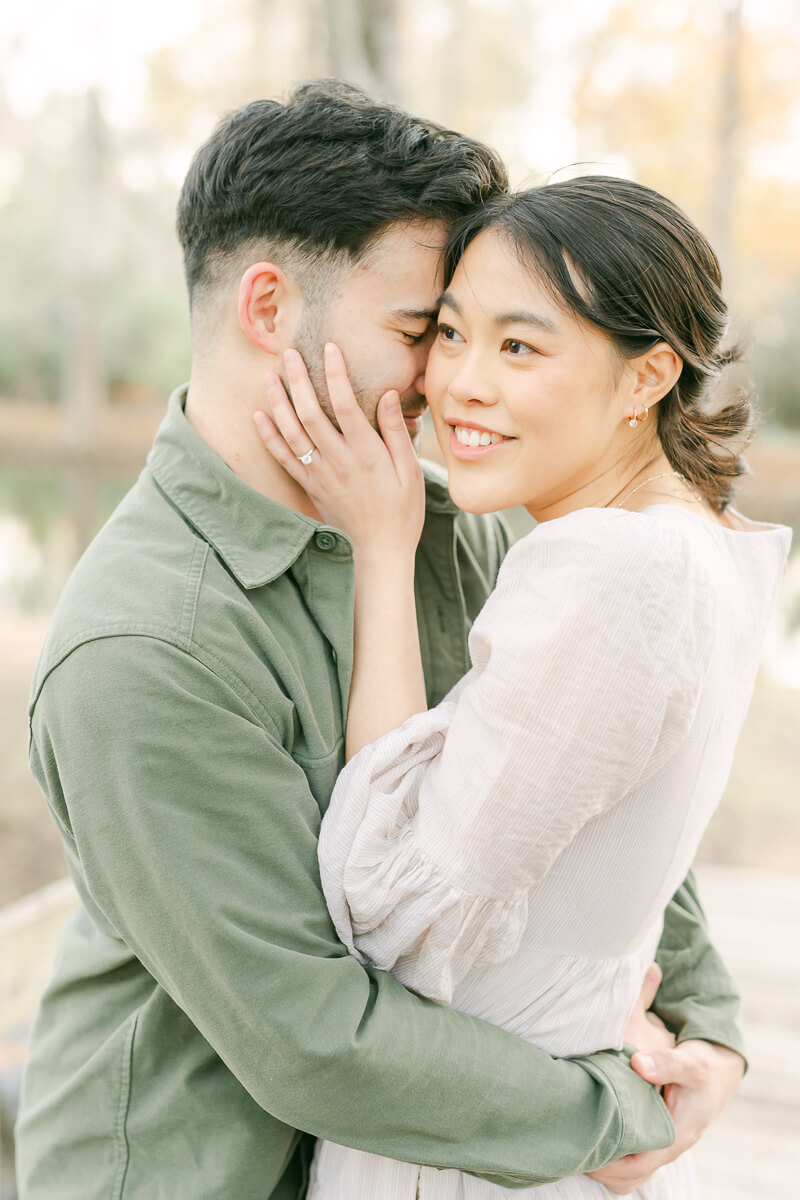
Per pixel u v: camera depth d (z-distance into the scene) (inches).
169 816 39.4
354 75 211.9
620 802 41.3
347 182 46.2
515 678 38.4
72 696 40.1
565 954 44.2
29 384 1039.6
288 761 42.8
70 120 772.0
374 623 48.9
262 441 50.3
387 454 49.5
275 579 46.9
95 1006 47.8
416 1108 40.2
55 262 942.4
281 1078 39.4
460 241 45.3
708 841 179.9
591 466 46.2
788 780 209.9
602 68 650.2
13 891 153.9
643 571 37.7
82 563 44.9
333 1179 45.3
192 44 668.7
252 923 39.8
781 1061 95.8
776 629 352.5
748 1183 80.7
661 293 42.1
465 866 39.4
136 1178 45.2
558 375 42.9
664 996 54.4
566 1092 42.8
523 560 41.2
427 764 43.5
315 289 47.8
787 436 781.9
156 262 858.1
